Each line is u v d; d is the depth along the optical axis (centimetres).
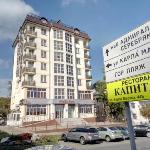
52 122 4066
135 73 438
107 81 507
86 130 2280
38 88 4497
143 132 2841
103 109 5609
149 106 5306
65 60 4994
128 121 450
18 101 4784
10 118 4644
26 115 4122
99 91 5359
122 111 4978
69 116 4756
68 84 4919
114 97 483
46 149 558
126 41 467
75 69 5194
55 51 4928
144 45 426
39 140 2155
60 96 4706
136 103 5519
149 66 411
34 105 4278
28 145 1989
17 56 5559
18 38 5516
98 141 2480
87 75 5472
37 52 4719
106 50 520
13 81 5741
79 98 5125
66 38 5231
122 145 2041
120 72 473
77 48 5544
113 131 2425
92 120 4825
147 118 5353
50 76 4731
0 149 1836
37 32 4850
